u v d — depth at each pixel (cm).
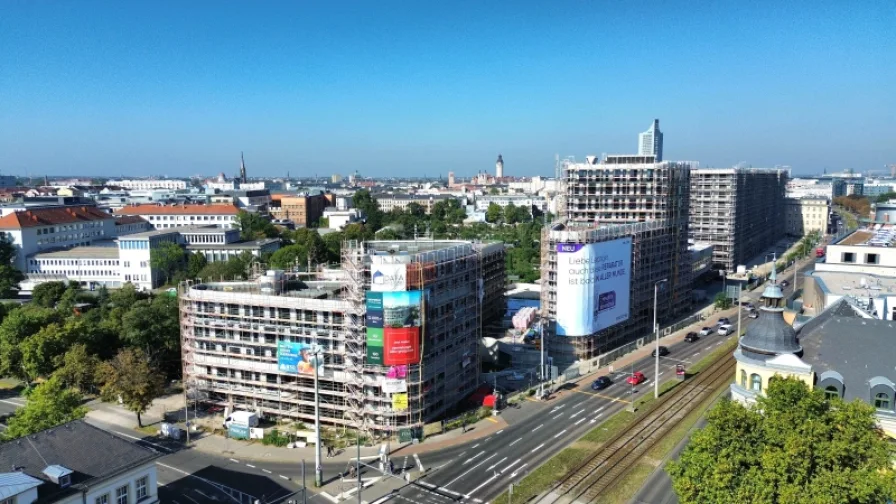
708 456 6431
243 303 11606
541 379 13125
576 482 8956
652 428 10775
